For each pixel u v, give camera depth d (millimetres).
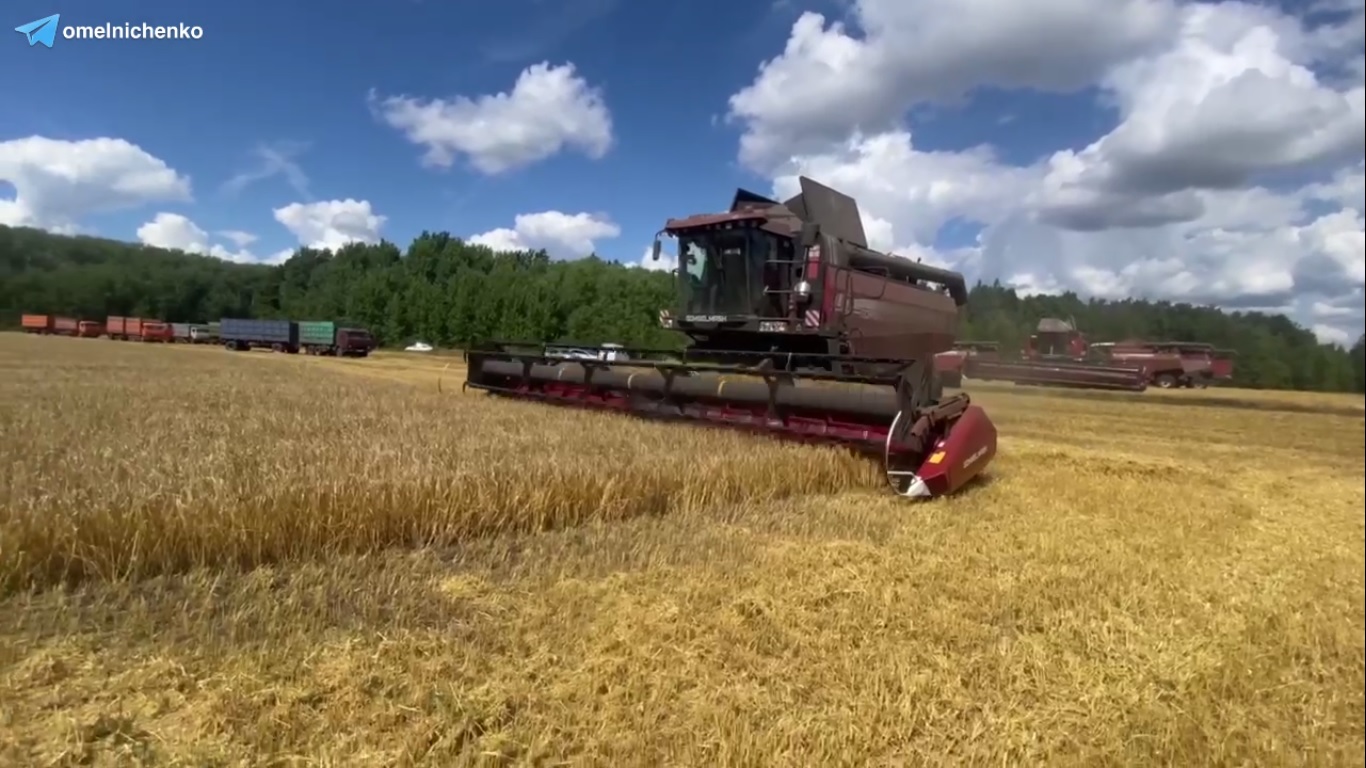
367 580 4562
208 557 4559
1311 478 10953
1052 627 4520
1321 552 6891
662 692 3490
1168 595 5242
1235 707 3914
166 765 2752
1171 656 4266
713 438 8531
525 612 4254
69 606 3879
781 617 4375
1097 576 5453
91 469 5148
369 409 10547
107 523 4285
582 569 5016
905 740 3293
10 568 3961
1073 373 28172
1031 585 5180
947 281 16906
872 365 8789
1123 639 4445
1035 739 3357
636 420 10180
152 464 5473
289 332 42188
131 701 3117
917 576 5242
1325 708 4008
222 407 9219
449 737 3033
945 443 7910
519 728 3150
